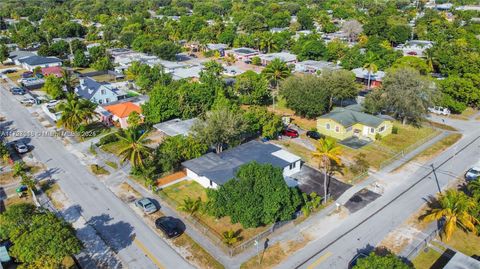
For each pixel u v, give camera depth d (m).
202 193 51.16
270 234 42.25
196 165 54.12
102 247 41.00
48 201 50.12
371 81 101.81
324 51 123.81
